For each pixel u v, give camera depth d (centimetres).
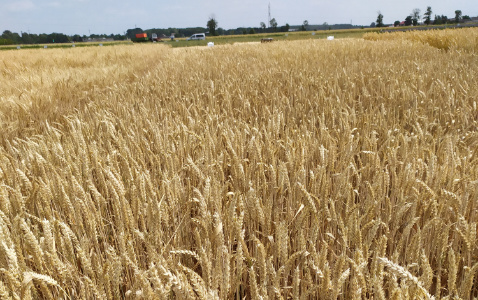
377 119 424
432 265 206
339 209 229
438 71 737
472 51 1213
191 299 131
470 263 179
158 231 183
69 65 1347
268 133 354
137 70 1123
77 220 192
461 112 440
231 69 955
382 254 167
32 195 214
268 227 194
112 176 196
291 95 614
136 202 212
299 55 1345
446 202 211
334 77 738
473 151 289
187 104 580
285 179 225
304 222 194
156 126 352
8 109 513
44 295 158
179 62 1329
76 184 194
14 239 169
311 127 390
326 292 151
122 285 201
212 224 195
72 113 541
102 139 387
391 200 244
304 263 175
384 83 669
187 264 205
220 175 268
